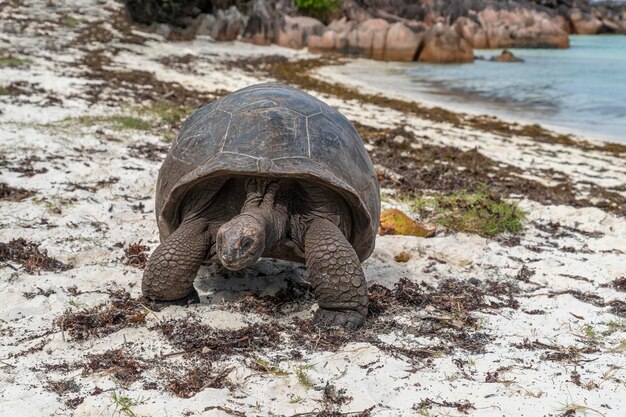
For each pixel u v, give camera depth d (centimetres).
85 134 967
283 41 2670
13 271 529
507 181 970
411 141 1196
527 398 376
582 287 573
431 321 477
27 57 1633
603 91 1906
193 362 402
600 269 617
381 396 376
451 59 2589
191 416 347
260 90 507
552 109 1672
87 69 1582
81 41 1964
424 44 2606
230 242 416
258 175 436
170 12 2373
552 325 486
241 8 2630
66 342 423
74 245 589
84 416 346
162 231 488
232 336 433
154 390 371
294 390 378
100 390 368
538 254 660
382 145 1134
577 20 3997
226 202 461
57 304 475
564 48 3136
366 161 498
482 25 3147
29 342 426
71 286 507
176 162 471
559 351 441
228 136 458
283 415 354
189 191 459
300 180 452
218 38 2525
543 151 1220
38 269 535
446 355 427
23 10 2184
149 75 1634
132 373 387
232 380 383
